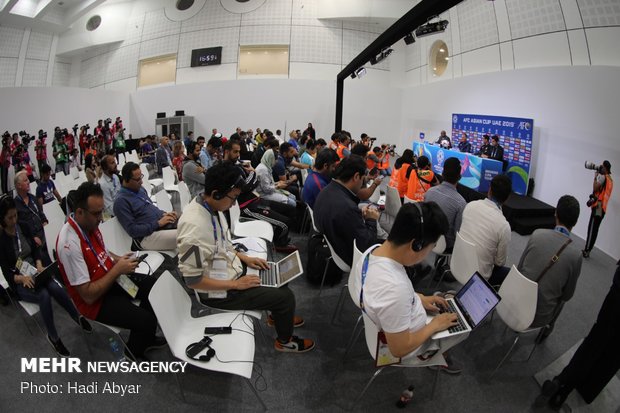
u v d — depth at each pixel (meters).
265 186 4.26
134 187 2.74
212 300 1.98
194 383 1.98
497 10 6.94
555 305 1.98
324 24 11.63
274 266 2.32
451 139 8.81
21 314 2.57
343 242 2.46
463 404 1.89
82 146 10.29
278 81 11.72
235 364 1.61
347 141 6.62
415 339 1.36
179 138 11.70
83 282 1.79
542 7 5.86
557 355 2.29
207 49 11.89
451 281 3.18
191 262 1.80
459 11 8.15
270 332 2.43
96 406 1.83
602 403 1.94
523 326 1.89
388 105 12.01
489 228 2.34
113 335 2.38
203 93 11.99
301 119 11.95
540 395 1.89
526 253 2.07
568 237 1.92
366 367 2.13
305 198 3.48
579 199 5.03
